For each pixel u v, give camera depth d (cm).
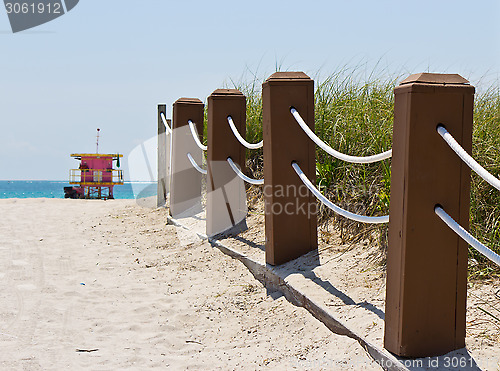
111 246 616
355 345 284
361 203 458
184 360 302
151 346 325
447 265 252
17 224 766
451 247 252
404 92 247
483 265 334
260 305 387
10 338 327
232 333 344
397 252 252
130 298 424
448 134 238
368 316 302
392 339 256
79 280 475
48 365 287
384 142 452
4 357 295
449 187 250
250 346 319
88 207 941
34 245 621
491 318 278
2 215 852
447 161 249
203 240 571
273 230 422
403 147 247
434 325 252
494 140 424
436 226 249
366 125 515
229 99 556
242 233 544
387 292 261
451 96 247
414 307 249
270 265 427
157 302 412
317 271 388
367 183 466
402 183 247
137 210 830
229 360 299
